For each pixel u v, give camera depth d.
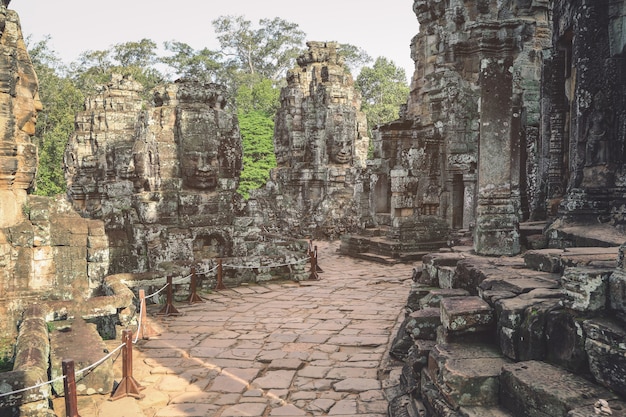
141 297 9.52
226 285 14.15
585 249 6.63
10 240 9.62
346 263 19.64
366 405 6.33
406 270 17.27
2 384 5.02
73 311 8.56
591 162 8.70
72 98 36.75
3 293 9.46
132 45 54.44
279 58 61.16
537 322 4.46
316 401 6.48
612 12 8.49
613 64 8.48
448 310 5.15
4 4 10.07
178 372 7.55
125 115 26.44
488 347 5.02
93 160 25.19
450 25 21.14
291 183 30.56
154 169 15.31
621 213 8.13
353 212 28.52
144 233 14.08
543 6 18.66
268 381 7.19
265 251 17.09
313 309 11.46
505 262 7.03
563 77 11.51
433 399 4.76
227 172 16.69
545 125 12.84
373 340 8.95
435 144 21.38
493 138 8.62
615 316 4.04
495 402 4.37
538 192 12.89
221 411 6.28
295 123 31.23
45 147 33.00
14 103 9.89
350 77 31.81
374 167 22.70
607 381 3.77
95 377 6.61
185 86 16.00
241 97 48.72
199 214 15.57
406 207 20.02
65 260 10.76
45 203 10.23
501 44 8.64
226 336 9.34
